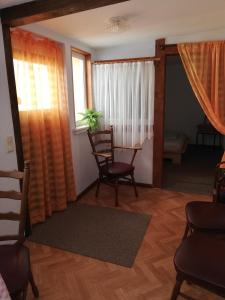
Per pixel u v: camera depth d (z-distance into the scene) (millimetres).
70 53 2834
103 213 2775
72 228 2473
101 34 2676
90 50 3275
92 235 2346
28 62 2191
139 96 3141
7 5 1688
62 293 1654
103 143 3379
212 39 2740
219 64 2668
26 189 1439
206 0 1817
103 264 1937
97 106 3408
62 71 2719
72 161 2977
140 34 2762
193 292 1633
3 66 1827
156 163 3389
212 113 2826
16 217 1477
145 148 3430
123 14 2078
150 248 2121
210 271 1160
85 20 2189
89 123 3188
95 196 3250
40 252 2107
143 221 2576
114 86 3221
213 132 5602
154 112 3193
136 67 3057
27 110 2242
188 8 1979
